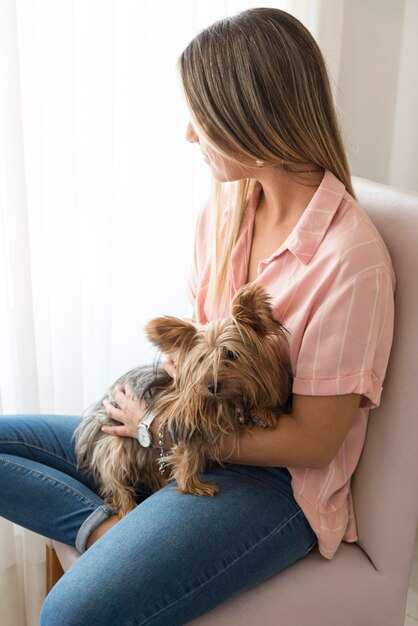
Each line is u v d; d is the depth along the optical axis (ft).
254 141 4.73
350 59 7.89
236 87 4.63
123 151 6.82
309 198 5.09
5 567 6.83
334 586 5.00
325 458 4.83
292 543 4.96
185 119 6.89
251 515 4.84
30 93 6.11
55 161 6.40
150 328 4.77
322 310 4.70
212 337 4.65
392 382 4.94
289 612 4.84
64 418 5.97
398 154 8.38
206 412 4.75
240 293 4.69
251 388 4.65
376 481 5.08
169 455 5.10
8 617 7.01
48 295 6.60
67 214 6.52
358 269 4.64
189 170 7.05
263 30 4.66
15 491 5.33
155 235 7.18
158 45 6.66
